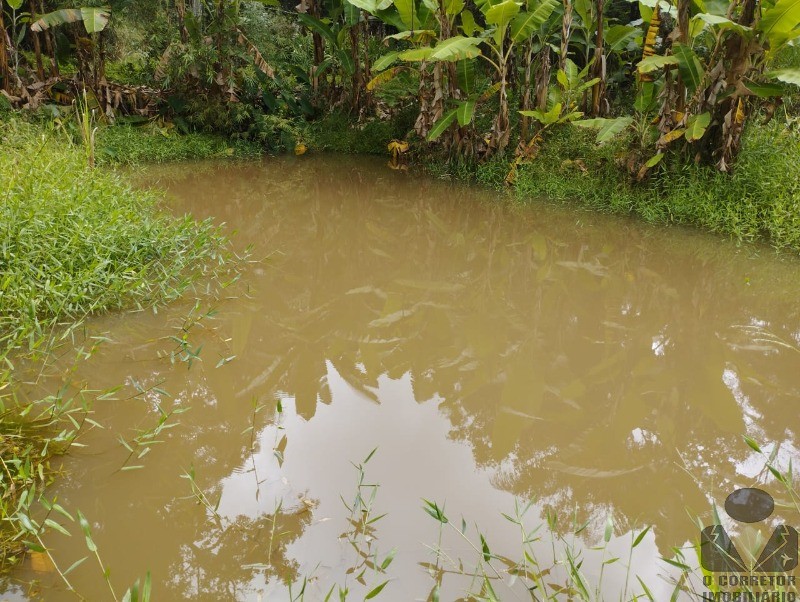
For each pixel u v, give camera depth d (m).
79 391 3.24
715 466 2.94
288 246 6.20
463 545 2.32
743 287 5.34
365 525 2.41
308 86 13.18
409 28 9.27
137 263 4.71
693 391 3.70
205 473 2.71
